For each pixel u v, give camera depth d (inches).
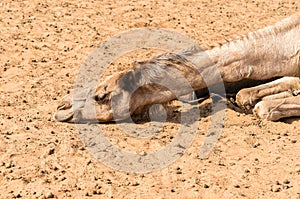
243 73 363.6
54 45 525.0
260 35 367.2
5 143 329.4
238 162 312.7
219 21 607.8
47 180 295.9
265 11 648.4
